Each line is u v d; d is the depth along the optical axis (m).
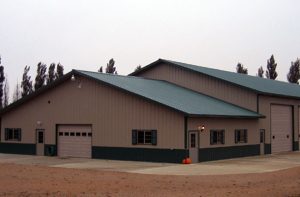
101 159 30.78
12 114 36.03
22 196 15.07
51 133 33.84
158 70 39.41
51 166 26.03
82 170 23.00
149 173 22.62
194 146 28.30
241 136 33.03
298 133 40.75
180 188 17.16
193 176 21.36
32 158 31.73
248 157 32.97
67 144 33.03
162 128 28.41
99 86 31.39
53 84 33.38
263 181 19.44
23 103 35.41
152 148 28.73
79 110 32.38
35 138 34.69
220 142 30.77
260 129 35.31
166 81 38.72
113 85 30.42
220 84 36.28
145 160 28.95
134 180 19.23
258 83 39.84
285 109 39.00
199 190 16.67
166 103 28.42
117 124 30.41
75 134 32.66
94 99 31.61
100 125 31.22
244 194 15.70
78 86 32.41
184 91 35.69
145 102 29.17
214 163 28.14
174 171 23.61
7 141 36.16
